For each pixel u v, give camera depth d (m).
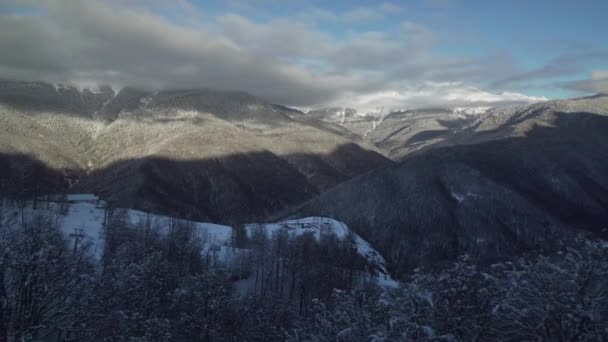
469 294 19.66
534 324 18.92
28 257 24.92
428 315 19.91
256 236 99.94
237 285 79.00
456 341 18.44
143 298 39.31
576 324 17.61
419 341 18.39
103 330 32.97
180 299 45.25
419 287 20.58
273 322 50.38
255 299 54.66
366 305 23.08
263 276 84.69
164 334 34.53
